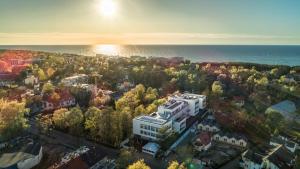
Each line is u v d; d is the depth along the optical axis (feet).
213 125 428.97
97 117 380.99
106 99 526.98
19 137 374.43
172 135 375.86
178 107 442.09
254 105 544.21
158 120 393.29
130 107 456.86
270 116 458.09
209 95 564.71
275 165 302.45
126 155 308.19
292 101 581.12
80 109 446.60
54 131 410.11
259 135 414.00
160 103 483.51
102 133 367.66
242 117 443.32
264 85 648.79
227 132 409.28
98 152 323.98
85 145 367.66
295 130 437.99
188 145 378.32
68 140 382.22
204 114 500.74
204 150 365.81
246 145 379.76
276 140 379.14
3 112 372.99
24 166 303.48
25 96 519.19
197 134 420.36
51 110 501.56
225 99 564.71
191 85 647.56
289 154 328.29
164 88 639.76
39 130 412.16
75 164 289.53
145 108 470.39
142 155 347.77
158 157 343.26
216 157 346.33
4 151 331.16
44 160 328.90
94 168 301.84
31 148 329.52
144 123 389.60
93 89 595.06
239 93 609.42
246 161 320.91
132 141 383.04
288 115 490.90
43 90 566.77
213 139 404.36
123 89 652.48
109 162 320.70
